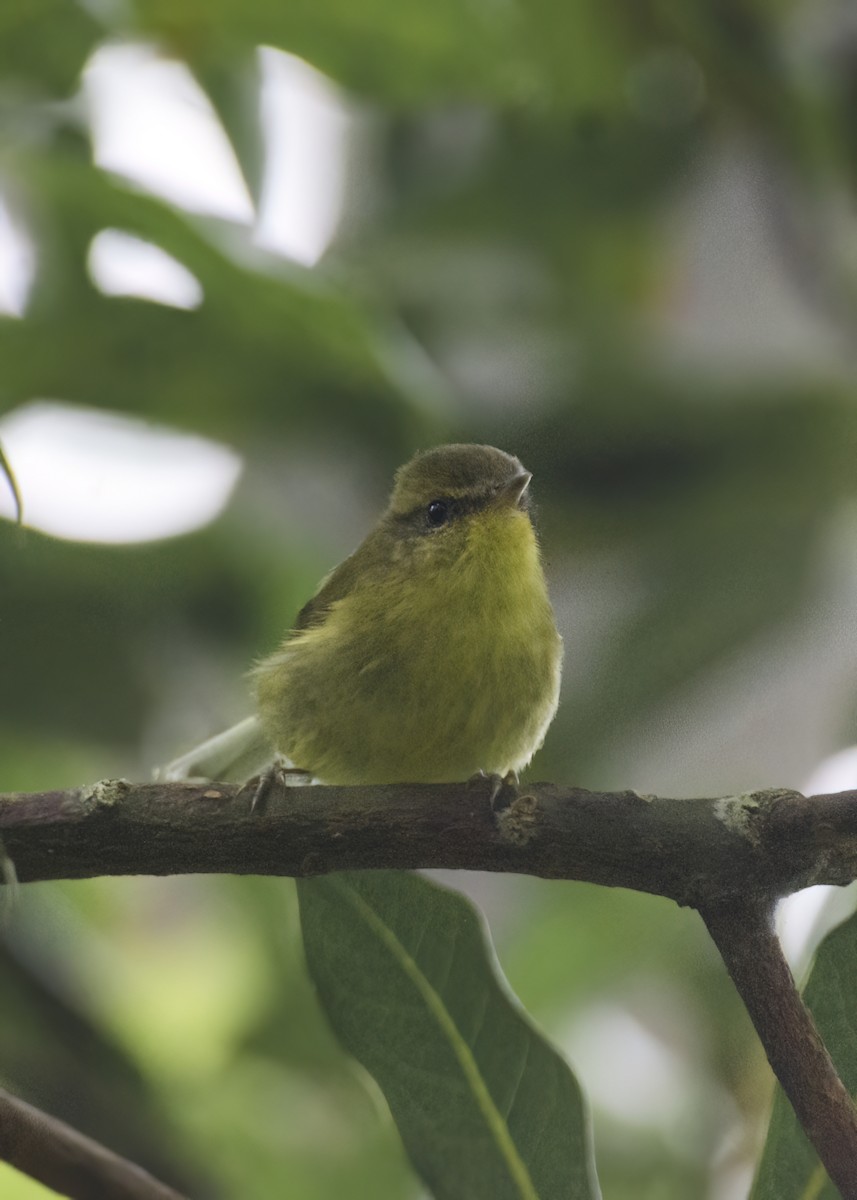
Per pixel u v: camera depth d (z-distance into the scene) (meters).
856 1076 5.23
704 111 11.38
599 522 11.09
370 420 11.03
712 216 11.55
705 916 5.62
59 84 10.01
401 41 10.44
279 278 9.68
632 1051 10.33
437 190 11.70
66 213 9.93
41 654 10.42
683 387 11.20
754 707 10.23
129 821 6.09
